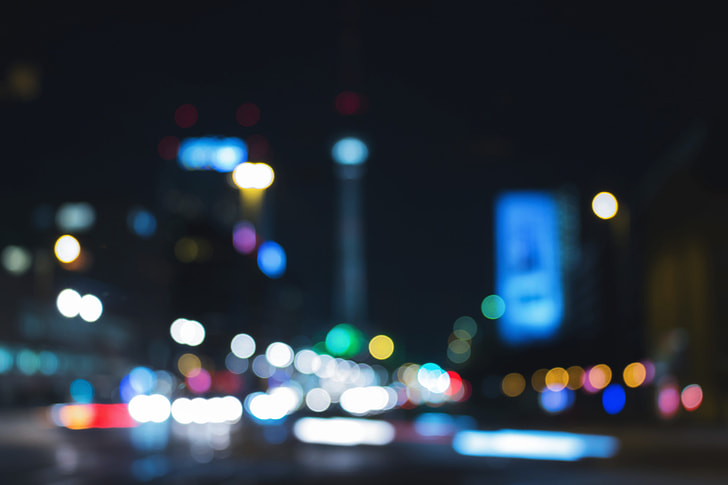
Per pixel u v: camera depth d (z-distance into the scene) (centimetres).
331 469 2106
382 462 2345
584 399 5603
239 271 15138
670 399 4672
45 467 2025
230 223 16262
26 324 8081
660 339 5706
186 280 12900
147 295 10756
